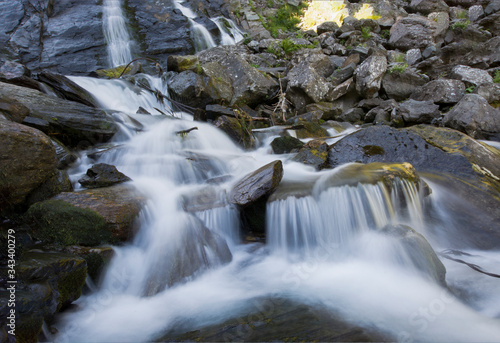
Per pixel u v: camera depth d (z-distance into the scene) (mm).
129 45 13898
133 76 10859
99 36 13609
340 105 11219
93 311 3836
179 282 4219
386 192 5324
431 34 13398
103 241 4383
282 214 5188
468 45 12797
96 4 14820
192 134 7383
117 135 7094
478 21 14297
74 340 3434
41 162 4652
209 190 5594
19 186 4484
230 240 5324
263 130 8586
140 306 3939
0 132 4258
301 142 7652
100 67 12758
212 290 4195
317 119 9797
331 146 7094
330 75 12156
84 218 4352
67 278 3680
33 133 4590
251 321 3578
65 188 4934
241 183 5465
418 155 6789
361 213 5141
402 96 11203
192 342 3312
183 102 9836
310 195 5254
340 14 15742
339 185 5305
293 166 6551
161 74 10812
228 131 7898
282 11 17266
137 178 5824
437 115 9211
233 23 16812
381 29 15320
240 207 5324
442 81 10281
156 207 5008
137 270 4395
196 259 4453
